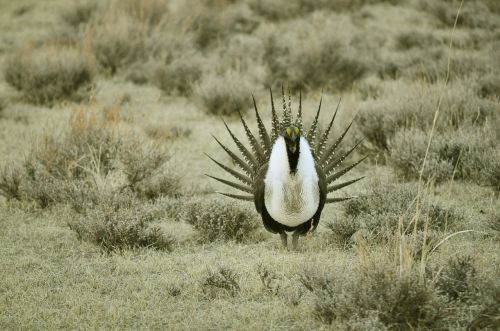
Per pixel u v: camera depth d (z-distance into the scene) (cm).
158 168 2747
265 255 1969
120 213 2141
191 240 2158
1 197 2591
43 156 2692
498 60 4334
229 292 1684
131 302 1641
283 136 1817
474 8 6662
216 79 4166
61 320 1531
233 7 7050
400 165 2769
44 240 2120
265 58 5066
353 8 7156
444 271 1616
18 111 3894
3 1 7731
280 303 1619
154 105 4122
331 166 2036
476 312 1438
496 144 2695
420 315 1431
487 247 1950
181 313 1575
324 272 1639
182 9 6300
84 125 2836
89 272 1839
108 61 5134
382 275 1473
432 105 3188
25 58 4381
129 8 6059
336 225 2081
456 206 2350
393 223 2084
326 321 1494
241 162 2050
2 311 1581
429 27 6562
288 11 6988
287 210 1831
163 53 5119
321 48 4578
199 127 3681
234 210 2189
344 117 3347
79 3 6619
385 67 4872
